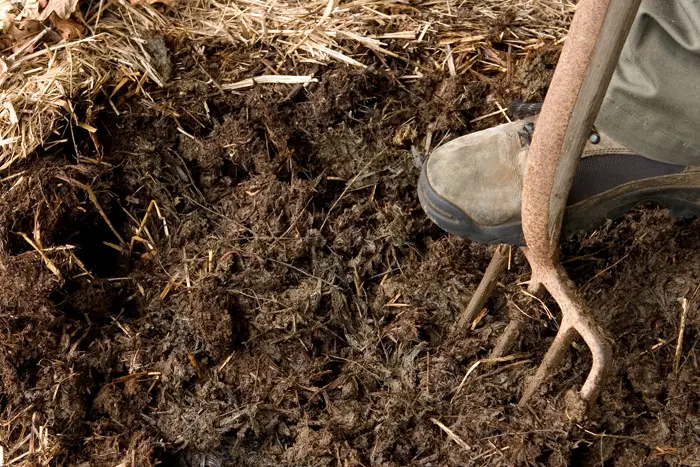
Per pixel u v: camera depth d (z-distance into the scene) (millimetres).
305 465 1248
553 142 1088
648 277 1305
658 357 1277
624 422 1254
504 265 1260
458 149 1211
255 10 1423
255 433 1267
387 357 1304
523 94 1368
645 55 1149
